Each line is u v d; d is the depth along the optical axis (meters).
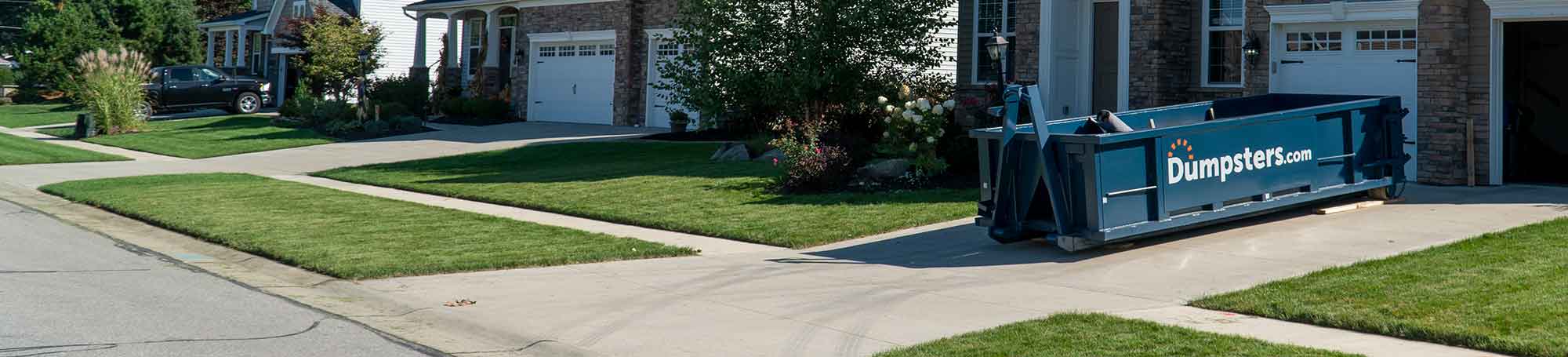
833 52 19.77
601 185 18.47
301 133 32.06
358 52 39.50
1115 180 10.91
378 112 31.73
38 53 52.28
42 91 53.59
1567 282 8.48
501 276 11.15
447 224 14.88
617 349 8.10
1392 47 15.77
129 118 34.53
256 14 48.12
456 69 38.03
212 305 9.70
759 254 12.17
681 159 22.23
